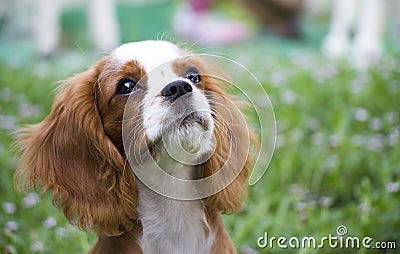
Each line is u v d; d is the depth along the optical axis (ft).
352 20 44.21
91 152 17.24
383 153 26.58
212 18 50.21
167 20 50.16
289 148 27.71
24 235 22.63
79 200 17.25
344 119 28.60
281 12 50.16
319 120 30.27
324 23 52.29
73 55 44.65
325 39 48.24
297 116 29.99
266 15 50.39
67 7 52.95
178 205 17.21
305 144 28.60
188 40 47.44
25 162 17.90
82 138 17.25
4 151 26.94
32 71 38.34
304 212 23.49
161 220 17.29
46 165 17.56
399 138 26.66
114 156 16.97
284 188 26.11
